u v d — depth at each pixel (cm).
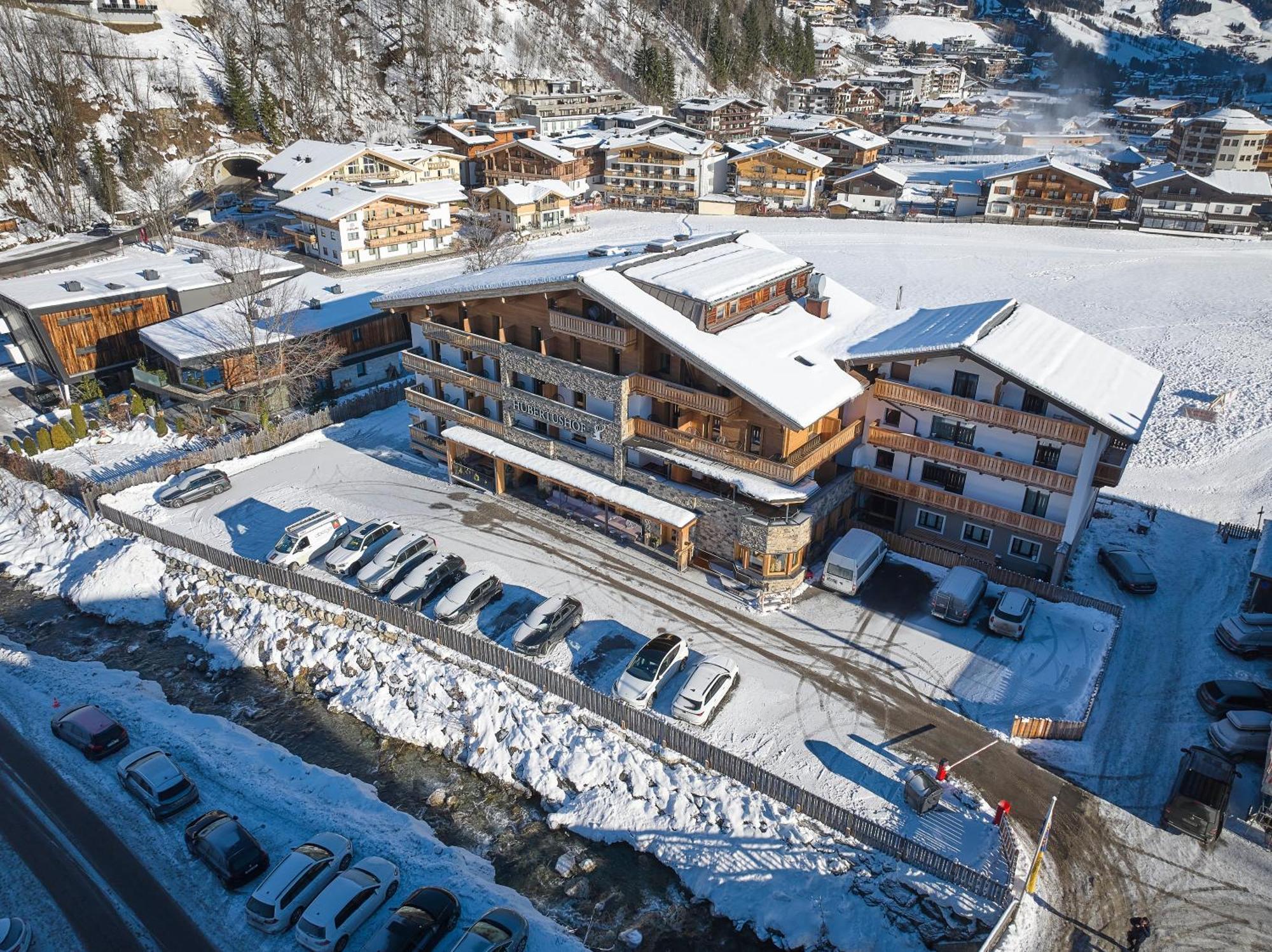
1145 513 5181
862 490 4803
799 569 4291
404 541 4525
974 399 4216
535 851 3102
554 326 4656
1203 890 2822
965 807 3117
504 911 2691
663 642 3788
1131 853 2956
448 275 9894
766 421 4256
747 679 3747
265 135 14825
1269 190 12112
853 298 5306
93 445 6050
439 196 10912
